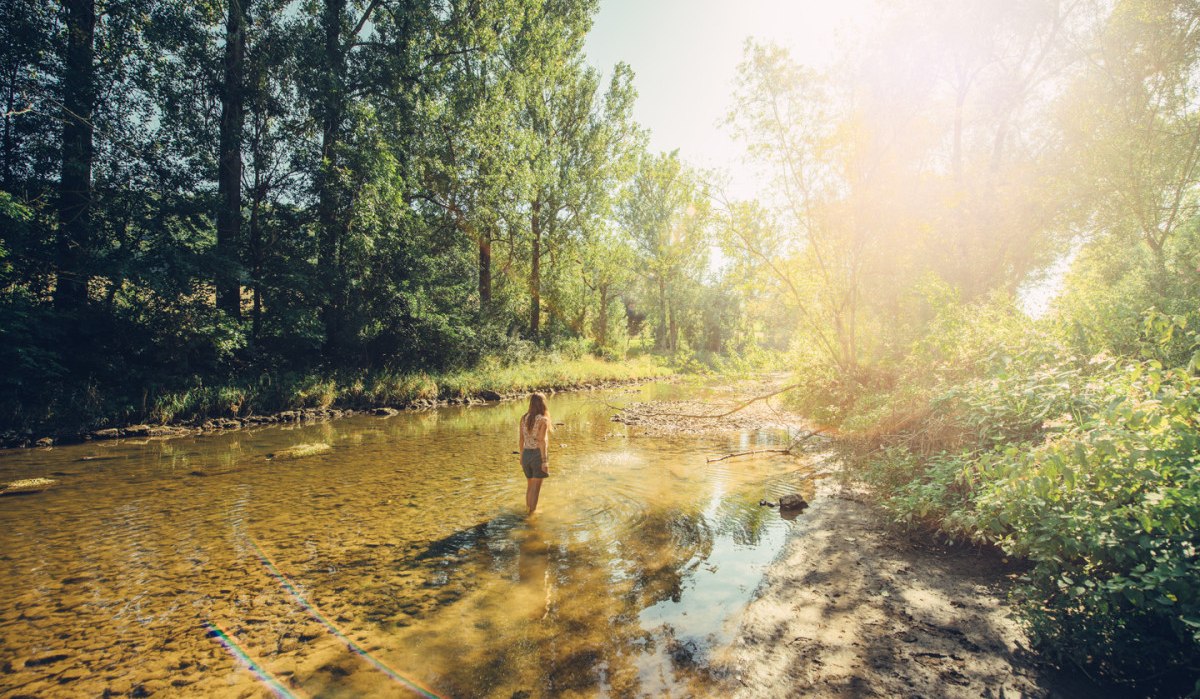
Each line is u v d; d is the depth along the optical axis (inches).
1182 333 217.5
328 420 598.2
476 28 999.0
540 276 1272.1
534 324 1299.2
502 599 175.5
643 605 170.4
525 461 265.4
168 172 601.0
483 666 138.3
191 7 645.9
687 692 125.4
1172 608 107.7
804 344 481.1
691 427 544.1
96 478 328.8
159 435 479.8
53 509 269.1
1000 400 206.1
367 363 796.0
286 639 152.7
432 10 940.6
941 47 435.5
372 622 161.9
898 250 418.9
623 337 1860.2
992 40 483.5
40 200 522.9
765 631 152.1
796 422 558.9
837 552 207.0
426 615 165.6
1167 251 505.0
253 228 706.8
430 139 952.3
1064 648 124.9
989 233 461.7
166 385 549.3
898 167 406.0
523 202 1094.4
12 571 198.1
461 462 374.9
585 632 154.6
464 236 1053.2
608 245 1521.9
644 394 936.3
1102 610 115.9
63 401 482.6
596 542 224.7
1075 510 131.1
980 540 198.7
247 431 512.7
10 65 514.0
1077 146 472.7
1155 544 112.7
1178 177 460.8
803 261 434.9
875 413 320.8
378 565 203.3
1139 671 119.5
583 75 1254.9
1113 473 130.3
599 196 1284.4
